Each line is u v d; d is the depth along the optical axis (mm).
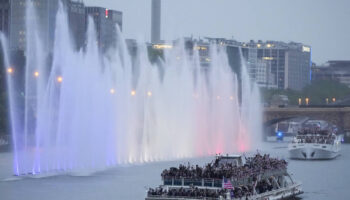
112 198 188125
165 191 151750
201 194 148625
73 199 186000
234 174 153125
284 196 177625
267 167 171500
